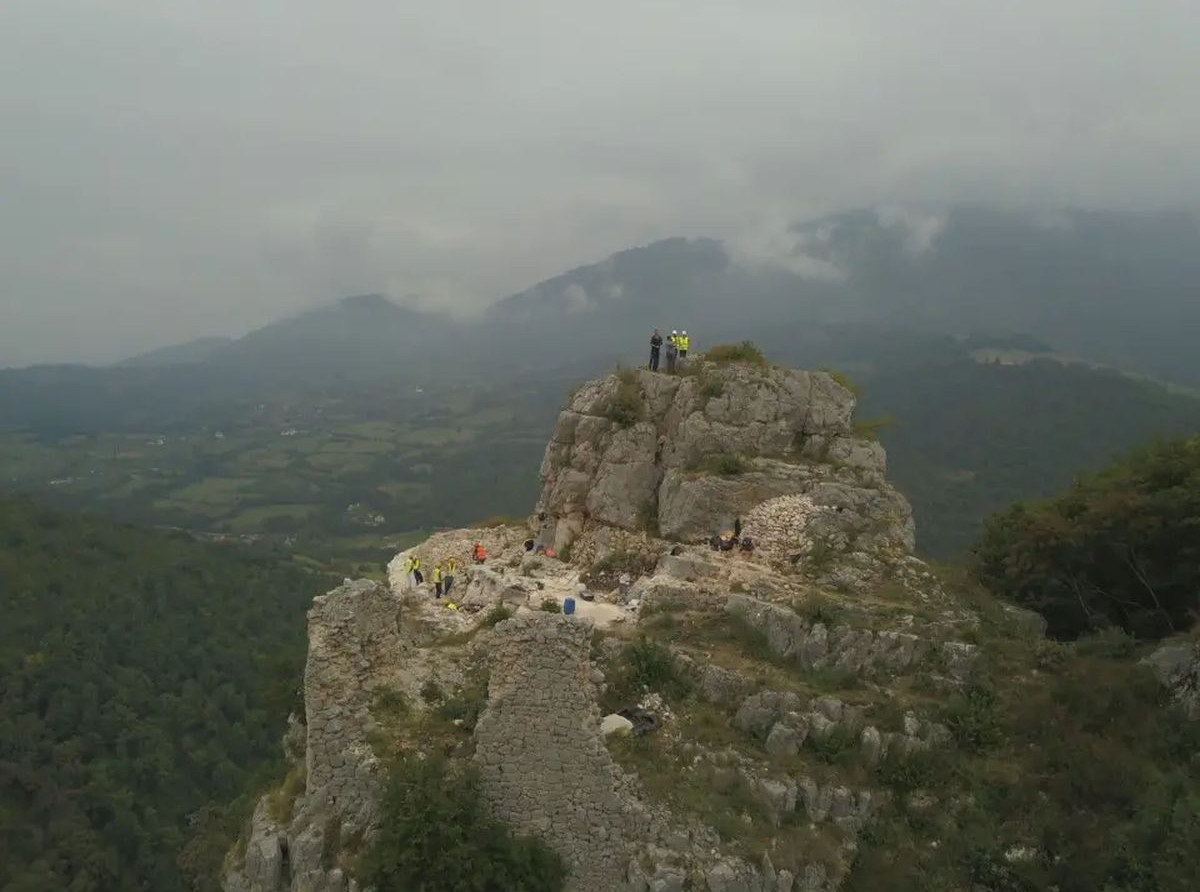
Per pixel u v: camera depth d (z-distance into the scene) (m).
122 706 70.44
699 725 18.19
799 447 28.30
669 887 15.08
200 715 72.38
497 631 15.95
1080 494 27.56
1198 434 28.25
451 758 16.00
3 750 63.47
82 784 63.69
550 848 15.47
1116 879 15.32
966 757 18.20
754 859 15.78
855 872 16.50
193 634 83.94
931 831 17.11
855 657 20.27
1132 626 23.91
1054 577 25.31
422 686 17.91
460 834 14.73
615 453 28.45
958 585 23.84
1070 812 16.98
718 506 26.02
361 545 143.50
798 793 17.23
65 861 58.09
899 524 25.94
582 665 15.91
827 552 24.17
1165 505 23.41
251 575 99.69
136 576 90.06
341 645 16.64
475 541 31.81
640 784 16.23
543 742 15.58
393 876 14.50
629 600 23.66
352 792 16.02
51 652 74.06
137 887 58.81
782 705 18.67
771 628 20.95
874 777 17.86
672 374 30.06
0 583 80.69
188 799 65.69
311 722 16.28
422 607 23.83
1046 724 18.52
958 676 20.03
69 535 93.25
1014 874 16.14
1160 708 18.39
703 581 23.23
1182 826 15.13
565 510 29.09
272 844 16.70
